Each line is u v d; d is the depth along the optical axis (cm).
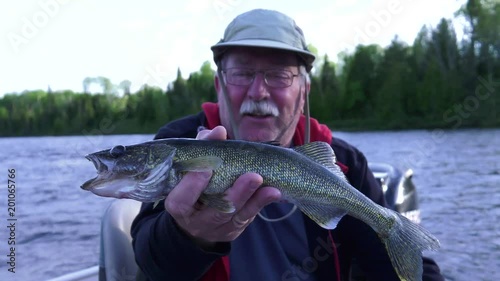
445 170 341
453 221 196
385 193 97
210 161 51
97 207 222
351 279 79
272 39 67
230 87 67
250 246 60
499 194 250
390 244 59
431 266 69
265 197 48
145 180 53
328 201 57
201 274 52
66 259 148
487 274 134
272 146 55
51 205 223
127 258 70
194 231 49
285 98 67
